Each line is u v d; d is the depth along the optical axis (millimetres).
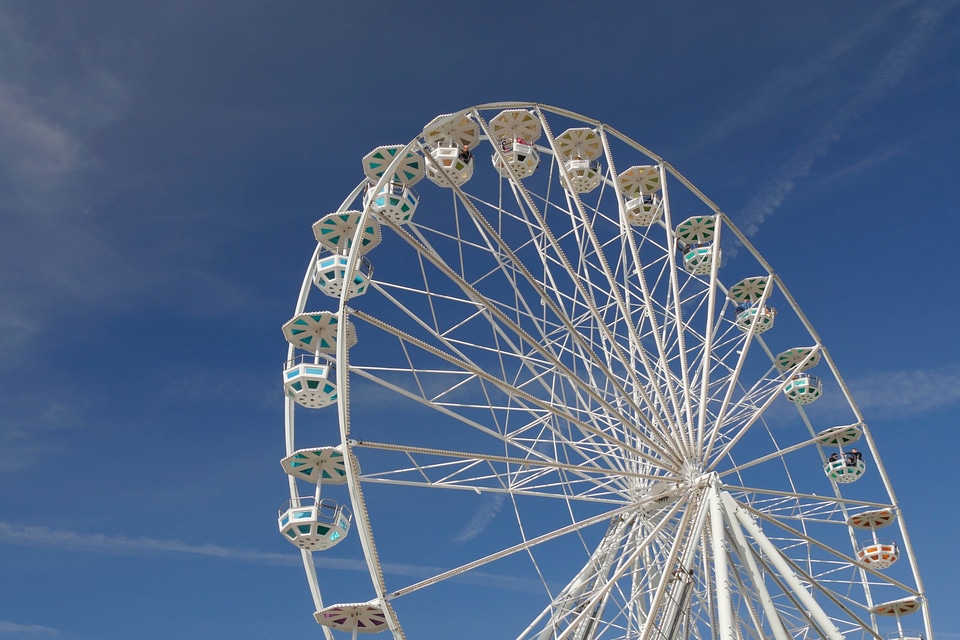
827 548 26266
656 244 29484
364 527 20547
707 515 24641
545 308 27641
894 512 30125
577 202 26844
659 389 25625
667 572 22891
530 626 22984
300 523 25797
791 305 31500
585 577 25719
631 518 26594
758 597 23281
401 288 24328
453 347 24844
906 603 30203
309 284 28828
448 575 21078
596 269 28359
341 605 21859
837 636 22031
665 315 28750
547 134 28484
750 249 31328
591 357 23594
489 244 25922
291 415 27797
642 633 21844
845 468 32969
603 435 23562
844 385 31297
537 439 25672
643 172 33219
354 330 27281
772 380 29250
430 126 25109
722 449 25672
